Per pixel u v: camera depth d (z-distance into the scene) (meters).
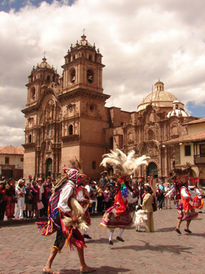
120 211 10.10
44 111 70.81
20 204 17.92
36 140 72.25
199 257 8.36
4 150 91.56
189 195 12.06
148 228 12.72
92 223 15.82
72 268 7.27
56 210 6.94
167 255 8.60
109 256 8.51
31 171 72.25
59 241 6.79
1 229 13.86
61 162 60.97
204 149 39.44
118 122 64.94
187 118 46.28
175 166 42.53
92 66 62.12
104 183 23.78
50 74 77.25
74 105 59.91
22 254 8.72
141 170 51.16
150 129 50.88
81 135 57.75
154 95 67.62
